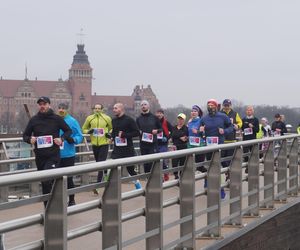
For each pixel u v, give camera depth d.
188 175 7.15
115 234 5.40
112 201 5.39
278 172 11.84
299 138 13.61
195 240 7.21
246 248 8.80
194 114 14.32
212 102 12.20
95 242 6.79
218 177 8.03
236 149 8.98
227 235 8.14
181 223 6.89
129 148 12.35
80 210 4.96
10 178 3.94
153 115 13.52
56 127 9.26
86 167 4.82
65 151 10.91
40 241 4.52
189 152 6.98
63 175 4.52
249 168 9.98
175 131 15.33
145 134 13.39
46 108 9.22
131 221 8.45
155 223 6.27
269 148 10.91
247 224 9.07
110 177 5.41
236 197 8.90
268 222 9.98
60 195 4.54
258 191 9.96
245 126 16.34
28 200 4.27
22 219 4.30
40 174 4.25
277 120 21.16
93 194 12.52
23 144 14.68
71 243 6.70
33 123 9.22
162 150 15.42
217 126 12.12
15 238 6.54
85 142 16.86
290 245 11.37
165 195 9.57
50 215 4.57
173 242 6.68
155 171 6.26
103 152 13.18
